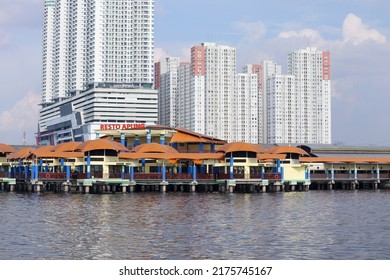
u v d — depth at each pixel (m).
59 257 47.28
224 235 58.34
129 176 120.12
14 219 71.56
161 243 53.53
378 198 110.12
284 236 57.81
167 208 85.31
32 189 127.75
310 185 147.38
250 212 80.31
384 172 153.88
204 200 100.50
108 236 57.53
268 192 125.88
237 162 122.69
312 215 77.25
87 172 116.19
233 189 122.31
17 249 50.56
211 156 123.38
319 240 55.38
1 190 131.88
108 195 112.19
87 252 49.34
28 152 133.75
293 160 135.50
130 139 150.38
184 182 122.50
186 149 143.75
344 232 60.75
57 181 122.25
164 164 122.81
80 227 64.12
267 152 135.88
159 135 144.00
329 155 179.50
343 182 146.88
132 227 64.19
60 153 122.62
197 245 52.56
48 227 64.06
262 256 47.78
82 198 104.38
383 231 61.56
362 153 183.88
